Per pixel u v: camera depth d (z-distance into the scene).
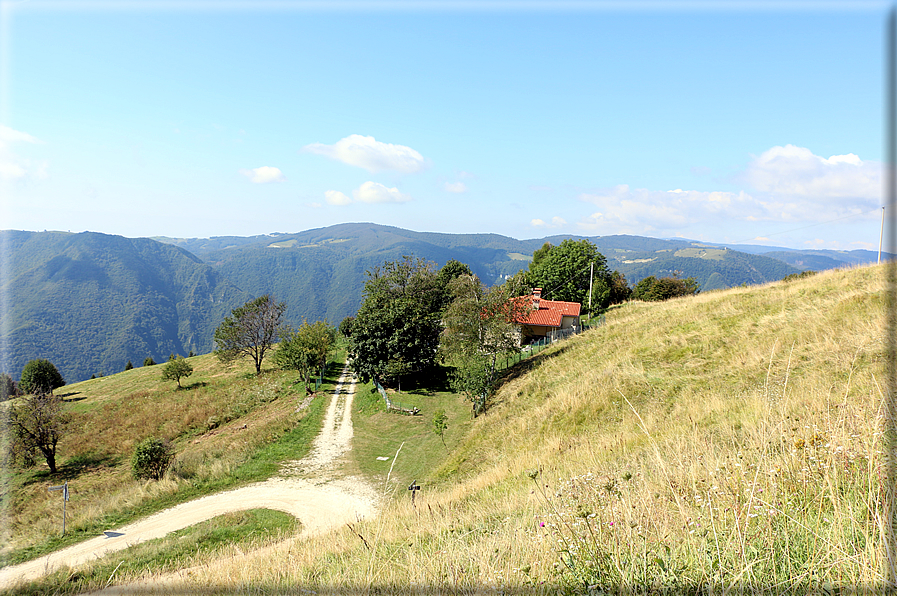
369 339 41.34
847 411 5.65
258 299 59.41
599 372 23.66
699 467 5.66
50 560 15.59
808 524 3.44
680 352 22.47
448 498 13.56
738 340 21.08
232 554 12.35
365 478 22.92
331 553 8.12
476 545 5.45
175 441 35.78
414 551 6.09
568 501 5.30
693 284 73.56
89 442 36.53
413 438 28.78
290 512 18.98
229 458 26.36
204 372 61.41
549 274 67.94
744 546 3.27
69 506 21.91
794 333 18.80
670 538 3.78
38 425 30.33
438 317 48.66
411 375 44.06
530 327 48.12
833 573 2.91
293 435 30.53
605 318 44.12
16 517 21.16
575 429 18.52
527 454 16.95
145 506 20.72
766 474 4.36
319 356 44.25
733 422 10.45
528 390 27.89
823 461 4.25
